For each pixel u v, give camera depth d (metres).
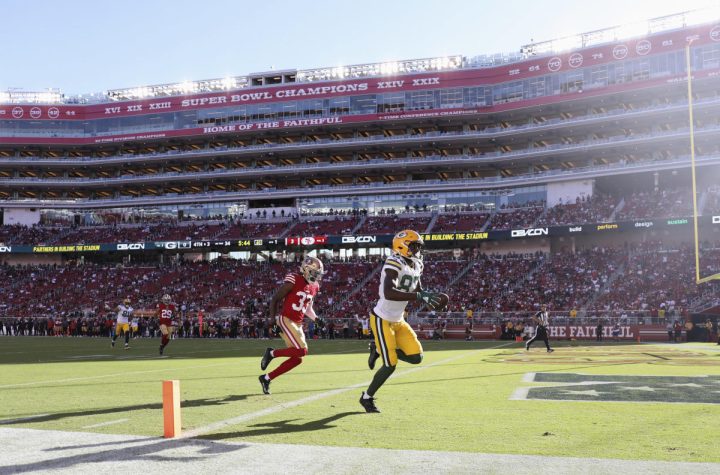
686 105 51.25
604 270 45.88
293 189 63.44
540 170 60.38
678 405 7.92
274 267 56.97
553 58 57.28
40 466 4.75
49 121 69.50
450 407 7.85
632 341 34.72
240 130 65.56
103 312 50.81
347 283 51.31
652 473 4.43
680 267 43.38
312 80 66.88
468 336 38.41
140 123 68.69
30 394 9.58
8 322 49.44
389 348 7.40
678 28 52.38
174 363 17.02
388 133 65.38
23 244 63.66
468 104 60.75
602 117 54.62
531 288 45.81
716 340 33.22
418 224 57.66
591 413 7.30
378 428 6.36
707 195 48.50
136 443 5.58
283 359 17.98
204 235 61.41
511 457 4.96
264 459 4.93
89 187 70.50
